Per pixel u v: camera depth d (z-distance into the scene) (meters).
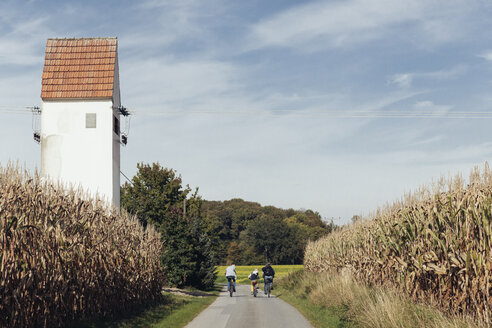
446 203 11.59
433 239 12.00
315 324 13.15
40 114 28.92
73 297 12.20
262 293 32.59
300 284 26.73
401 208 15.20
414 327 9.37
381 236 16.27
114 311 14.87
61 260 11.44
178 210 36.59
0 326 9.41
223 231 154.75
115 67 30.05
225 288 47.09
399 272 14.48
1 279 9.35
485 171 10.63
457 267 10.59
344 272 21.81
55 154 28.44
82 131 28.61
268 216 135.88
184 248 35.16
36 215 11.05
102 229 14.99
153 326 13.25
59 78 29.19
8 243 9.71
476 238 9.99
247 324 13.47
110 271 14.81
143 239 19.97
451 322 9.16
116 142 29.59
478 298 9.54
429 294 12.02
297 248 125.31
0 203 9.76
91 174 28.30
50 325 11.01
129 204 48.25
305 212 166.12
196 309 18.11
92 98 28.77
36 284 10.30
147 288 19.08
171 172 50.44
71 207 12.89
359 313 12.11
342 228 27.72
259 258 124.94
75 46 30.02
